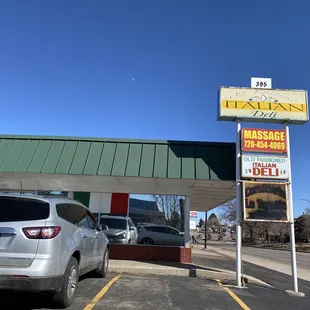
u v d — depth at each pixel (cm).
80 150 1173
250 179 1034
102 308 644
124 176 1127
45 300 677
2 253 562
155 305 691
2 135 1219
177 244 1366
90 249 784
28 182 1357
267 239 7312
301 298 878
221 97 1062
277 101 1062
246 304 753
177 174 1110
